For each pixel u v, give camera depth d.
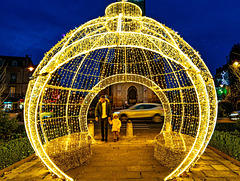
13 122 5.77
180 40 3.75
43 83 3.16
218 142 4.64
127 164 3.75
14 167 3.62
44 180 3.01
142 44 3.57
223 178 2.98
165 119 6.50
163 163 3.64
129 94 26.19
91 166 3.66
